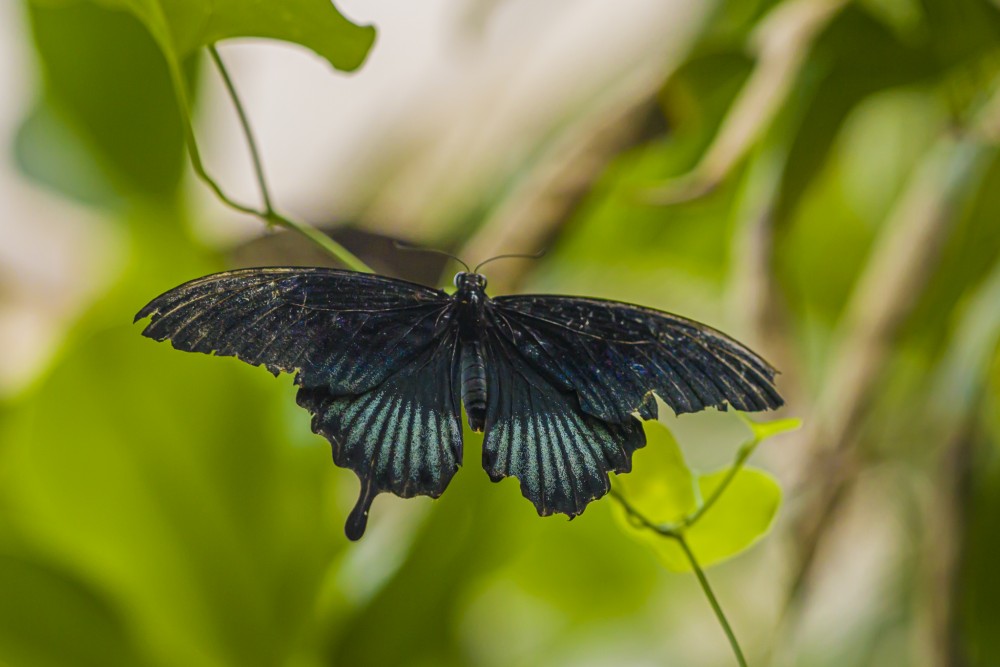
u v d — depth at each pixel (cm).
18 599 138
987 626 140
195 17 130
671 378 131
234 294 130
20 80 146
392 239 139
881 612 144
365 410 130
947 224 138
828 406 138
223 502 139
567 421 130
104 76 146
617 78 145
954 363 139
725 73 140
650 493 132
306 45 131
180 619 139
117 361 139
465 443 139
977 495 140
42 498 139
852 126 143
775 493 132
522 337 131
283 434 140
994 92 139
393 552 139
